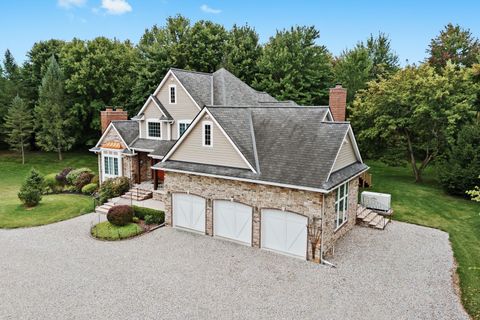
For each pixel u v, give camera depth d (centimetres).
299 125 1759
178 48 3975
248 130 1833
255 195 1616
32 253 1580
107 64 4244
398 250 1597
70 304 1159
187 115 2514
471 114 2686
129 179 2634
